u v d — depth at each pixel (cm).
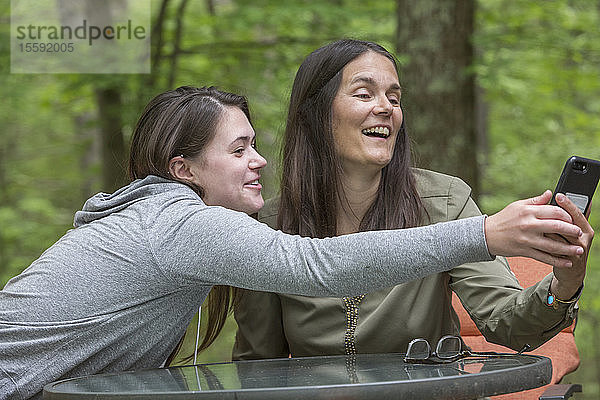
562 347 336
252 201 263
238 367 238
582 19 966
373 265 207
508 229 202
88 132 1348
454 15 669
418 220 299
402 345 291
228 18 923
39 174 1386
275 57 943
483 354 236
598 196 1090
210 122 258
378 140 293
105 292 235
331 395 183
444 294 295
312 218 306
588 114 1218
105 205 247
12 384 236
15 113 1230
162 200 239
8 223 1153
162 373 229
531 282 336
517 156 1216
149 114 266
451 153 659
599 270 1034
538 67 1039
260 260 214
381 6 931
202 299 250
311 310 297
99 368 242
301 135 307
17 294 239
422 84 666
